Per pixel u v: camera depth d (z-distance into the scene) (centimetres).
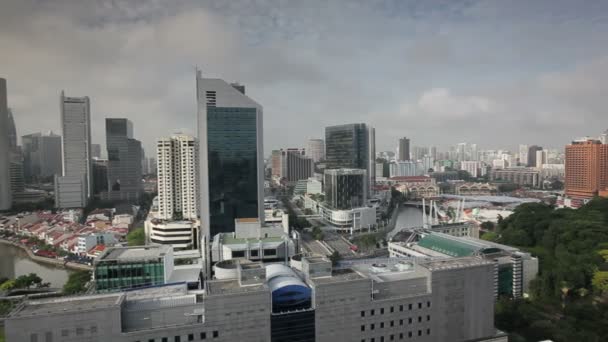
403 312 11406
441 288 11888
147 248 18300
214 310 9675
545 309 17600
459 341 12194
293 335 10325
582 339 13150
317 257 12119
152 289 11731
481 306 12481
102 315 9088
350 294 10762
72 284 19588
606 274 18500
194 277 17788
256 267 10788
